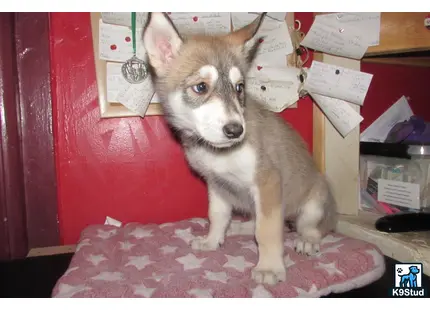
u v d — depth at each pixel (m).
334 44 0.71
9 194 0.71
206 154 0.54
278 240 0.51
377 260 0.55
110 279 0.51
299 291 0.47
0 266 0.64
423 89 0.92
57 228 0.74
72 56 0.71
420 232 0.67
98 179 0.74
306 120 0.82
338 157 0.78
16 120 0.70
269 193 0.52
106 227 0.69
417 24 0.66
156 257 0.58
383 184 0.79
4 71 0.68
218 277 0.51
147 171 0.75
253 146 0.52
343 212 0.79
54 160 0.73
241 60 0.56
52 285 0.56
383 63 0.87
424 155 0.74
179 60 0.53
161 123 0.75
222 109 0.47
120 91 0.71
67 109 0.72
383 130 0.88
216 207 0.62
